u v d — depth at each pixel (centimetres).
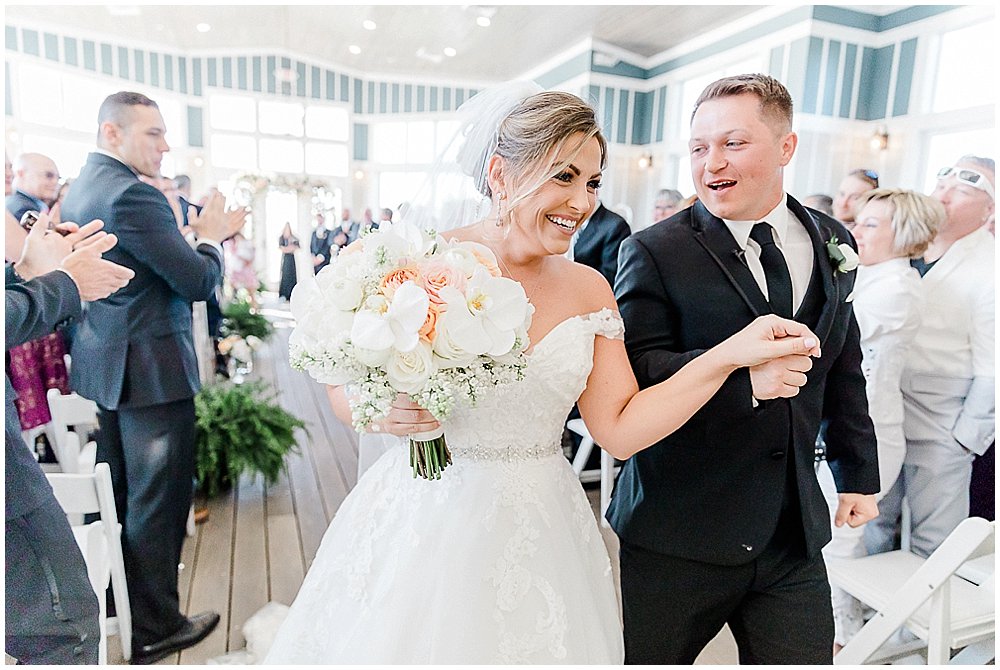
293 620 117
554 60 679
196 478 310
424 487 112
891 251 199
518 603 102
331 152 812
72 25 640
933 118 459
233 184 782
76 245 151
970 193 216
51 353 223
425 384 88
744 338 103
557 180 101
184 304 203
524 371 102
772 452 126
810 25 474
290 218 804
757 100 116
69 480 160
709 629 138
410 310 86
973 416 207
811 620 131
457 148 127
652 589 136
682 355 119
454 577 102
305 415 450
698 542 128
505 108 113
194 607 222
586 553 116
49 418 219
